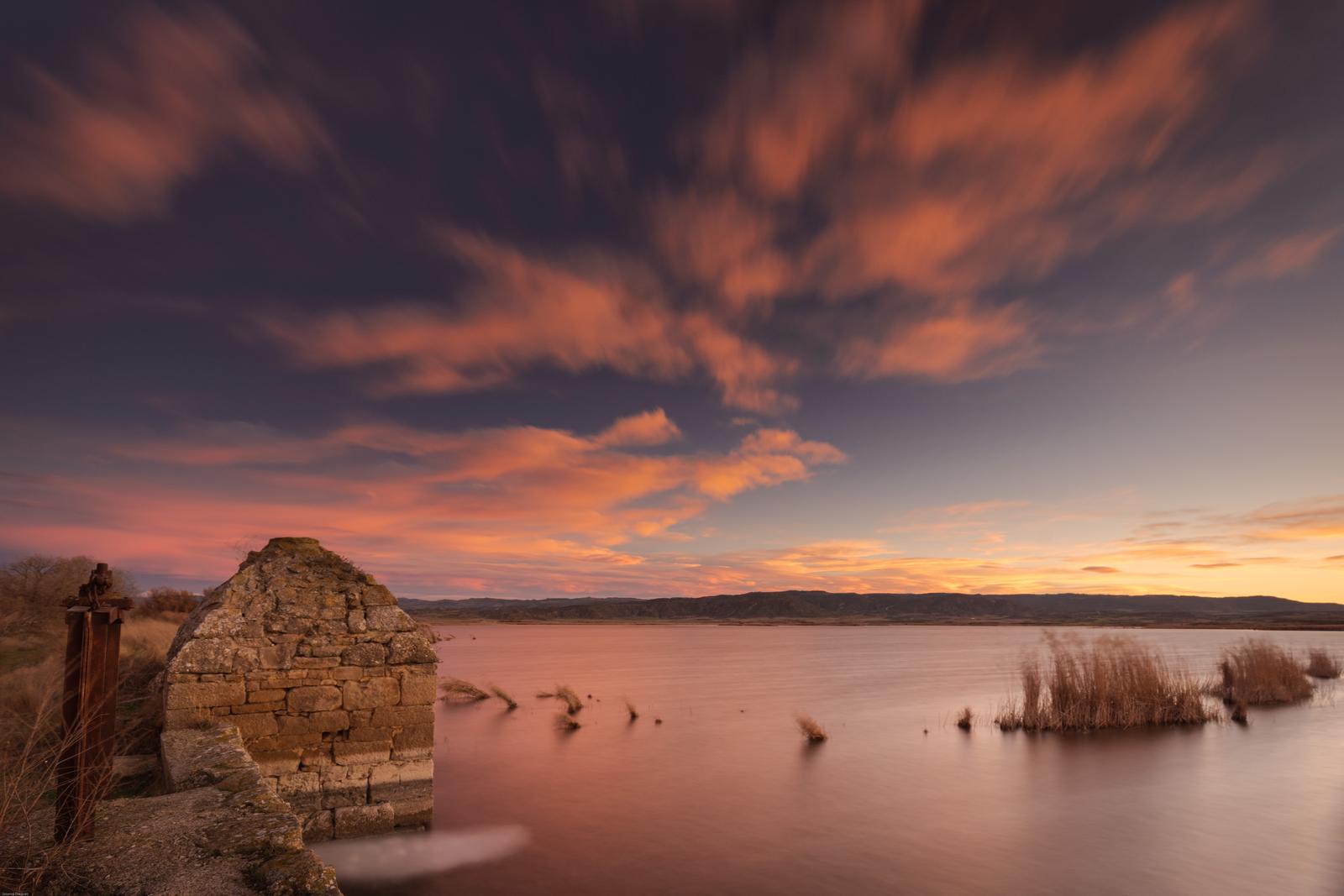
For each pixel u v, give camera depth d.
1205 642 85.56
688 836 13.99
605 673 48.88
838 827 14.73
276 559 11.99
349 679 11.78
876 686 40.88
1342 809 16.16
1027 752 22.11
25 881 5.18
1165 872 12.53
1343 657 56.88
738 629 192.62
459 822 14.42
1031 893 11.59
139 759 10.60
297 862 5.61
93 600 5.98
